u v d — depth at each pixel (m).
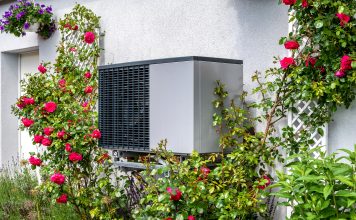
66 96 5.88
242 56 4.98
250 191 4.36
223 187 4.31
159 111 4.72
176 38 5.65
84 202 5.40
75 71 6.59
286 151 4.47
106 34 6.55
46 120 5.80
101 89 5.38
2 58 8.59
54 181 5.25
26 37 8.02
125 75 5.09
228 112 4.64
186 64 4.48
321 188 3.47
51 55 7.49
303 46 4.43
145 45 6.02
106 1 6.55
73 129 5.45
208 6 5.30
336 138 4.29
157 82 4.74
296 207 3.59
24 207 6.37
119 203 5.32
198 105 4.47
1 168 8.38
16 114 6.39
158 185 4.34
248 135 4.56
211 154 4.54
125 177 5.38
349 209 3.73
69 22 6.77
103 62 6.59
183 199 4.26
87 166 5.60
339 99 4.06
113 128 5.25
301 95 4.25
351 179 3.47
